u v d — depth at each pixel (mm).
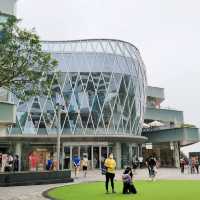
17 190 20375
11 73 17297
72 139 45844
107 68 50594
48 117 47406
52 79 18656
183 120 71125
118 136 47375
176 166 57750
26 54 17469
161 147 63219
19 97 18156
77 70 49438
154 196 16375
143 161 55906
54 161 42000
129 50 54469
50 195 17422
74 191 19297
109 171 18078
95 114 48750
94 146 46562
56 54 49875
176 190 19156
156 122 61562
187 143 61406
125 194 17391
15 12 28703
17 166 35062
